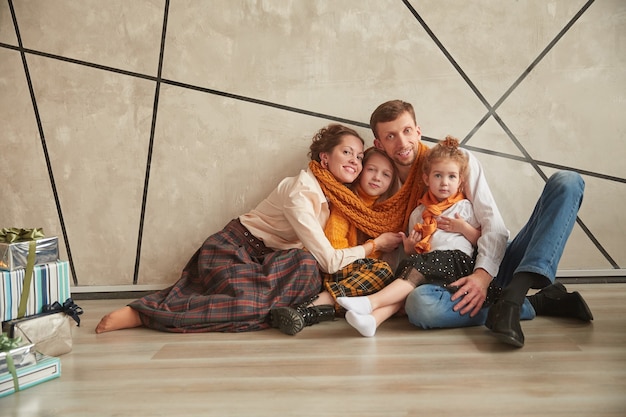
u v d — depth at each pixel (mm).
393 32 2678
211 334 2137
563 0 2652
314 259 2334
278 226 2518
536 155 2709
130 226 2752
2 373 1580
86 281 2771
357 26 2678
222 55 2689
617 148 2697
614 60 2668
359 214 2484
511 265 2242
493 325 1876
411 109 2477
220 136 2721
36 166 2729
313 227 2352
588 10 2652
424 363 1742
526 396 1479
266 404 1474
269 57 2693
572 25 2660
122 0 2664
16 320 1827
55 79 2695
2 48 2680
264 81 2701
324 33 2682
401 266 2232
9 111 2703
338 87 2699
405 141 2434
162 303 2244
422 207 2414
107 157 2725
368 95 2699
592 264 2736
